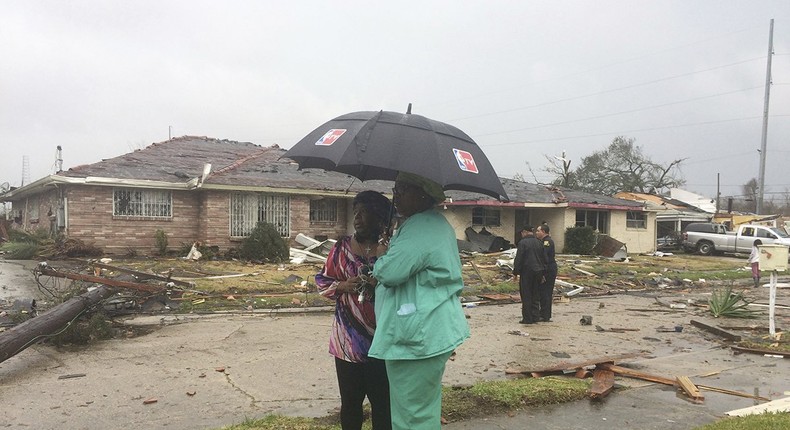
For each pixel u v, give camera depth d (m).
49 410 4.88
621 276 19.20
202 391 5.51
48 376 5.99
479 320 10.72
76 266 15.23
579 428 4.59
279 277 14.61
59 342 7.42
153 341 7.85
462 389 5.54
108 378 5.93
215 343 7.79
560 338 8.89
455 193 26.30
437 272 3.00
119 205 18.53
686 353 7.95
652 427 4.65
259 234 18.80
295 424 4.42
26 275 13.71
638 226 31.25
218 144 28.39
